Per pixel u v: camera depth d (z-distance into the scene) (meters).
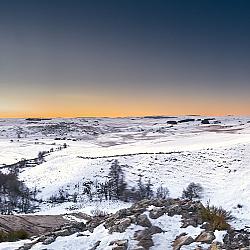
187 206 12.02
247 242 9.52
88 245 10.45
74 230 11.77
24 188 118.88
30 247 10.80
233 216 11.89
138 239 10.22
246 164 144.62
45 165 172.38
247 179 122.50
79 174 140.00
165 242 10.10
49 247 10.59
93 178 134.88
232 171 137.88
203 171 144.12
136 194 114.62
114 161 156.25
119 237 10.38
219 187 122.00
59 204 103.25
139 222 10.96
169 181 133.38
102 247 10.12
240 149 168.00
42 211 88.38
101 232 11.12
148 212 11.62
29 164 187.62
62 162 174.25
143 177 136.25
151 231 10.55
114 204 103.38
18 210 91.06
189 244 9.80
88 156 189.00
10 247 11.13
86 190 122.69
